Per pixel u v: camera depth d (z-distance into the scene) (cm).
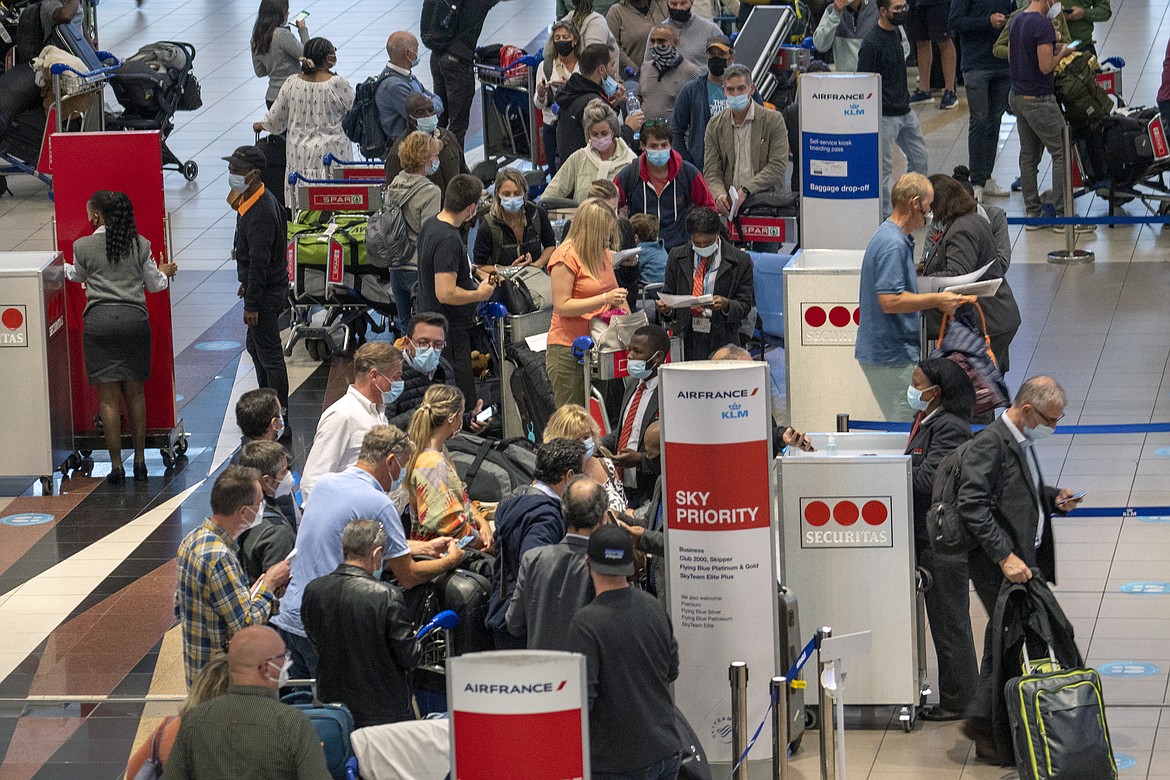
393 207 2270
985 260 1891
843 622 1502
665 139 2233
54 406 2147
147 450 2303
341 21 4459
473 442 1666
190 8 4697
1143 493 1962
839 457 1485
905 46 2698
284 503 1532
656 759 1183
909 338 1791
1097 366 2322
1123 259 2769
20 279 2088
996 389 1766
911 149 2742
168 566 1908
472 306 2047
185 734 1110
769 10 3000
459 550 1449
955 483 1448
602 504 1309
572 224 1958
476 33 3172
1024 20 2722
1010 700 1354
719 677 1327
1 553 1958
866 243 1908
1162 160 2773
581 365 1967
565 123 2694
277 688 1141
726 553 1302
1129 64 3697
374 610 1294
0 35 3284
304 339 2577
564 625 1303
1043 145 2841
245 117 3766
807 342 1858
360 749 1230
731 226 2430
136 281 2125
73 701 1530
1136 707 1511
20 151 3244
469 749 1000
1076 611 1709
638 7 3084
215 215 3195
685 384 1277
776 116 2442
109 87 3856
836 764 1394
